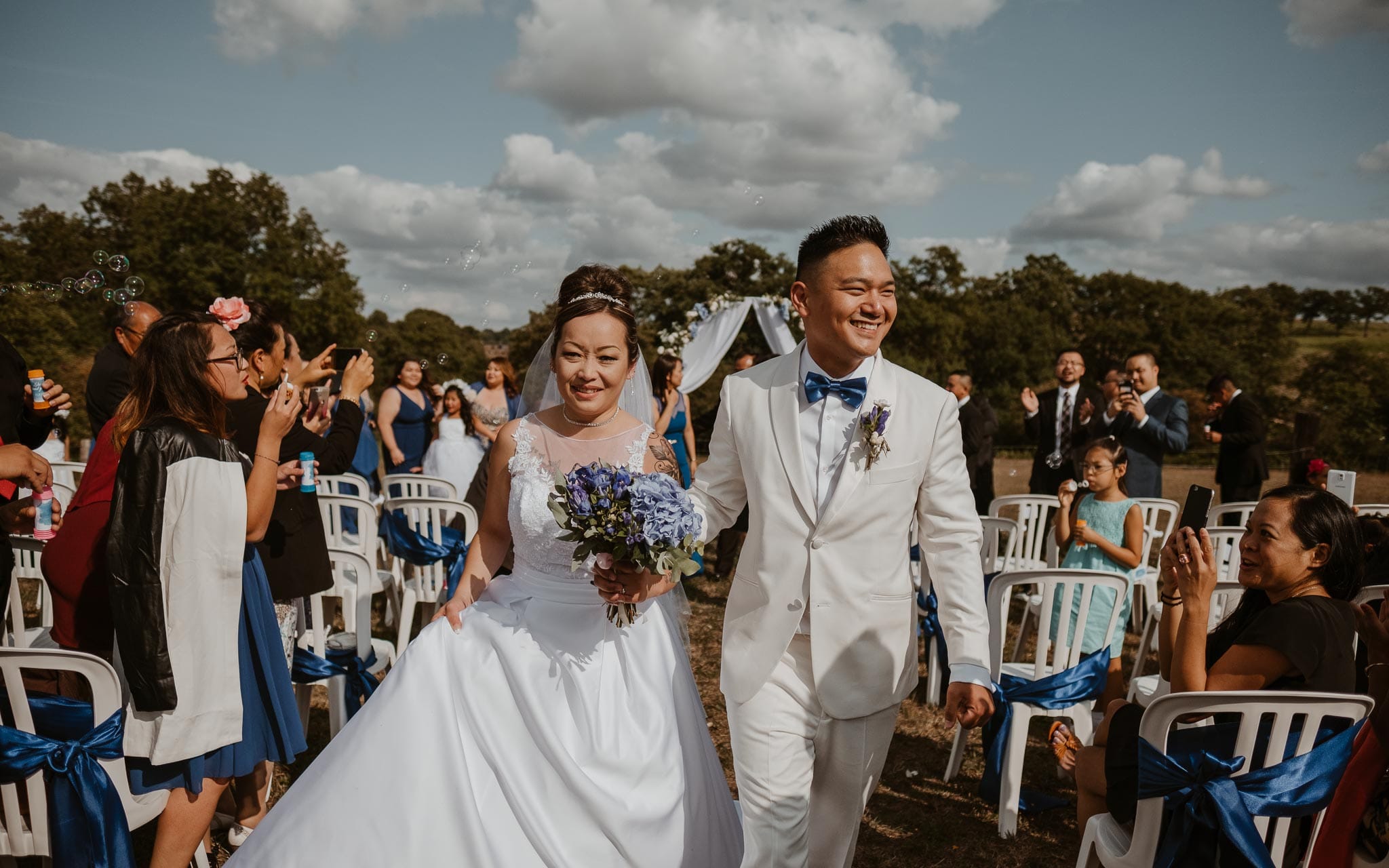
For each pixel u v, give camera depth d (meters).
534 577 2.41
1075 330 50.84
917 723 4.69
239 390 2.61
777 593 2.25
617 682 2.36
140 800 2.53
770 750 2.25
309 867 2.09
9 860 2.48
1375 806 2.07
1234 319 47.75
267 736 2.71
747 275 28.95
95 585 2.60
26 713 2.36
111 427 2.64
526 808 2.17
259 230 41.59
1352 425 24.16
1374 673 2.36
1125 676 5.30
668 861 2.28
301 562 3.38
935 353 42.34
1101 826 2.52
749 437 2.33
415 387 7.97
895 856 3.36
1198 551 2.36
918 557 5.40
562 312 2.44
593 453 2.47
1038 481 7.70
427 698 2.24
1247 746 2.18
